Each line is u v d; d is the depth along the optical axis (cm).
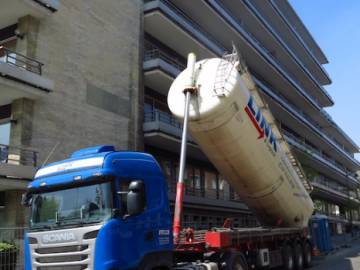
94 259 713
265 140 1352
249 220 3388
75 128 1886
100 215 741
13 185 1491
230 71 1170
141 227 787
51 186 813
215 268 1003
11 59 1766
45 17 1819
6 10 1714
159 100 2616
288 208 1623
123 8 2328
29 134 1669
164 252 830
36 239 788
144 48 2539
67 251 745
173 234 938
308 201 1802
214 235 1062
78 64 1961
